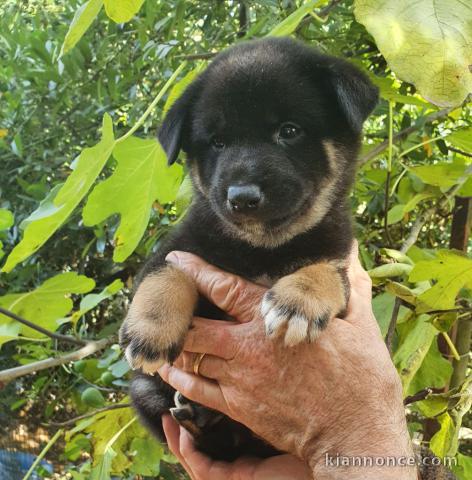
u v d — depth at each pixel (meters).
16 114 0.84
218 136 0.38
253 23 0.61
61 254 0.87
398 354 0.41
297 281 0.33
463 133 0.49
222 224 0.40
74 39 0.32
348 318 0.35
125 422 0.50
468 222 0.55
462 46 0.26
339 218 0.40
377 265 0.53
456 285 0.38
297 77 0.38
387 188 0.47
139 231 0.46
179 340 0.34
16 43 0.80
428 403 0.40
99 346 0.46
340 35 0.55
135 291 0.40
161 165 0.44
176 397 0.40
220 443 0.40
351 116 0.36
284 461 0.37
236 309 0.36
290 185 0.36
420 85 0.26
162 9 0.65
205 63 0.47
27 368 0.42
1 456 0.88
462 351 0.52
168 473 0.66
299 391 0.33
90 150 0.35
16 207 0.85
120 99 0.74
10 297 0.44
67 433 0.51
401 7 0.26
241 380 0.34
